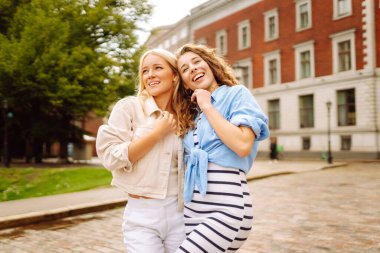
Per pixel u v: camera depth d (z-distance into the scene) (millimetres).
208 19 36688
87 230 6105
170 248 2090
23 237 5746
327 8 27062
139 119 2115
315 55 27812
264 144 31125
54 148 40500
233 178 1871
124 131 2059
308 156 27688
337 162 22641
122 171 2062
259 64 31969
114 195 9242
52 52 17141
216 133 1896
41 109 22219
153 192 2045
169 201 2082
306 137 28203
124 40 20281
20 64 17328
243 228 1887
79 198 8844
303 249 4676
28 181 12594
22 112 23484
